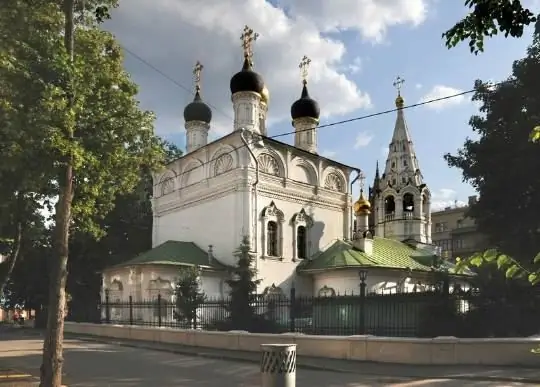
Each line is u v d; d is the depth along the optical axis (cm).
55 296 1078
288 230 3522
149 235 4531
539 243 2280
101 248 4166
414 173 4506
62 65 1040
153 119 1611
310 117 4191
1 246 2720
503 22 438
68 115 1046
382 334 1844
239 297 2398
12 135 1022
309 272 3406
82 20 1359
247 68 3641
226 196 3409
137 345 2339
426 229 4466
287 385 856
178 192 3772
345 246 3441
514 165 2283
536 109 2281
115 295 3356
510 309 1723
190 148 4159
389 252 3591
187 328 2425
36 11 1159
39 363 1723
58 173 1116
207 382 1352
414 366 1550
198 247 3512
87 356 1967
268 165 3503
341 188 3981
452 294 1822
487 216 2470
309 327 1997
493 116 2459
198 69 4278
